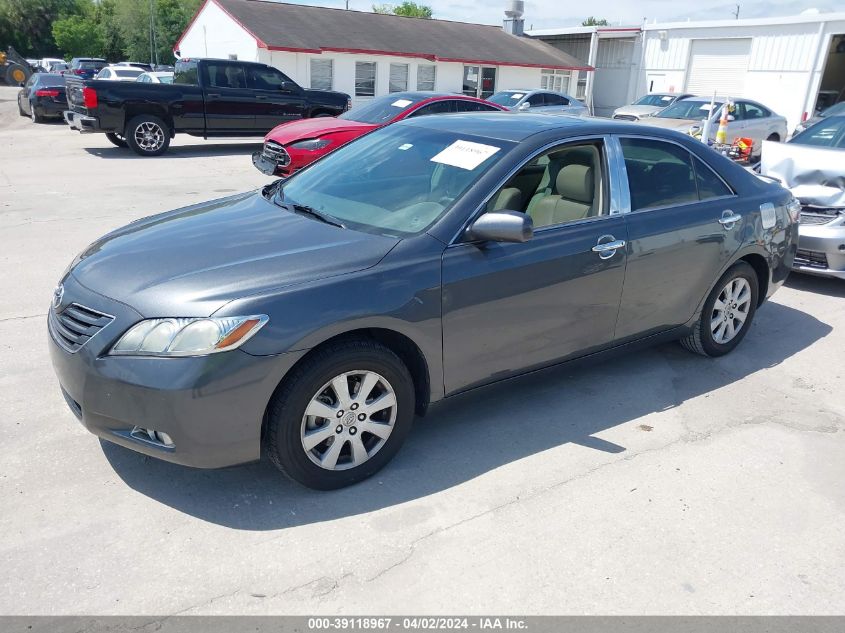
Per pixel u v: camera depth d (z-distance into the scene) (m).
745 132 15.98
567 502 3.25
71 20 63.06
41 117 19.89
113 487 3.19
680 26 27.34
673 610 2.64
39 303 5.46
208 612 2.52
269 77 15.22
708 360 5.01
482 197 3.49
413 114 10.86
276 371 2.86
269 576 2.70
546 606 2.62
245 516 3.04
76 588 2.59
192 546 2.84
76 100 14.05
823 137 7.57
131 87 13.58
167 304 2.86
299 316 2.89
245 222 3.64
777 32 24.33
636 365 4.86
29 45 67.44
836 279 7.37
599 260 3.85
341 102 16.38
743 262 4.87
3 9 64.44
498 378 3.69
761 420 4.14
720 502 3.32
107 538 2.86
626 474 3.51
